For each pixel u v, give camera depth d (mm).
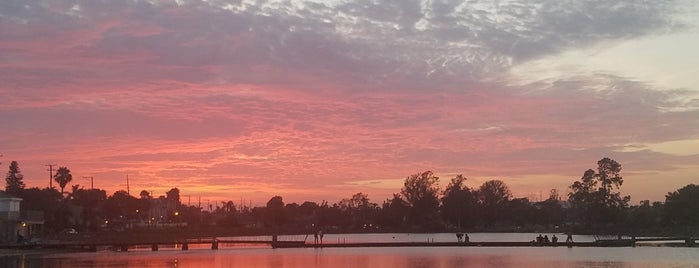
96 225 161625
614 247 92375
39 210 124000
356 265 62312
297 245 102688
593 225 163750
